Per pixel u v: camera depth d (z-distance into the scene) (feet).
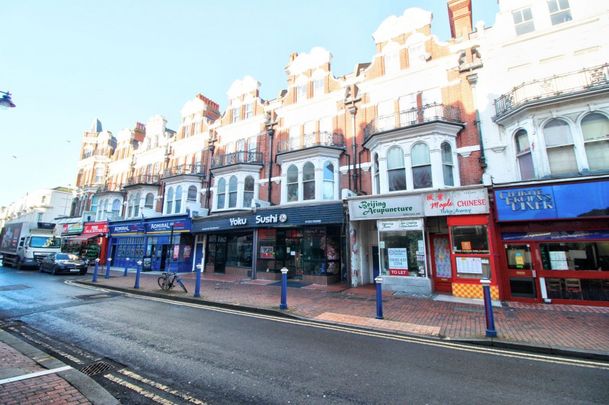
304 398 12.07
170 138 80.12
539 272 31.89
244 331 21.77
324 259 47.70
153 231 70.79
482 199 33.94
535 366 15.74
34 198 147.23
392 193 39.65
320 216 46.03
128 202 83.41
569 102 32.94
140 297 36.11
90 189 96.89
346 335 21.04
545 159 33.37
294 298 34.19
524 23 39.47
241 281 49.85
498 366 15.67
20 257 71.92
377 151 44.16
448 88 42.68
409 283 37.32
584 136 32.53
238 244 60.75
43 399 11.36
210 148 69.97
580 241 30.58
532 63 37.96
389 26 49.03
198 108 76.38
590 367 15.66
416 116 43.91
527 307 29.22
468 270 34.32
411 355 17.16
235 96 69.05
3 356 15.89
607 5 35.06
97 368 15.10
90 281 47.98
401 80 46.44
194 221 63.82
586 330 21.33
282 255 52.80
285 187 54.03
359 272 44.09
